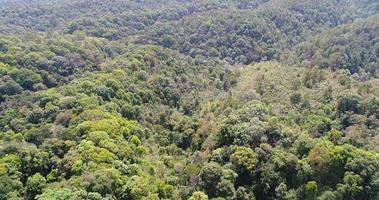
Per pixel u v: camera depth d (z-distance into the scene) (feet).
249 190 182.29
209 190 181.78
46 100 259.39
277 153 191.93
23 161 186.50
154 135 253.03
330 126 236.84
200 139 240.32
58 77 333.21
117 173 167.84
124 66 336.29
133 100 286.66
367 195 181.57
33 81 312.91
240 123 220.64
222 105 291.79
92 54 384.06
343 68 384.47
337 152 187.93
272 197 182.60
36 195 165.78
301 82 320.70
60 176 176.24
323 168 184.96
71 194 152.66
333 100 266.57
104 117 226.58
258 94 309.63
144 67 348.38
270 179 183.52
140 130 236.63
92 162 174.91
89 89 270.67
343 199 179.22
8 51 348.18
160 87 321.73
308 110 262.47
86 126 207.31
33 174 183.42
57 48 372.58
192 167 200.44
